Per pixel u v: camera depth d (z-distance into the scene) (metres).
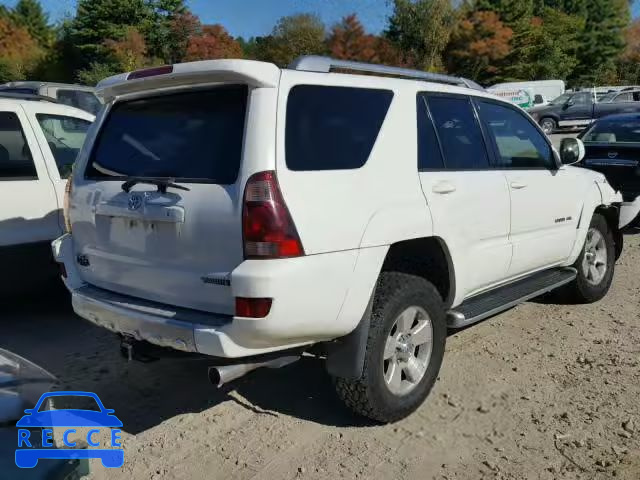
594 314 5.59
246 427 3.70
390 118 3.62
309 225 3.04
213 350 2.99
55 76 48.31
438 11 40.31
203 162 3.18
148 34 45.38
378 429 3.65
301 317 3.04
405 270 3.71
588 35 52.66
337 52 40.44
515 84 30.28
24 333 5.21
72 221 3.86
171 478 3.19
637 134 8.70
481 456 3.37
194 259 3.14
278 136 3.04
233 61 3.09
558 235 5.12
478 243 4.17
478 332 5.16
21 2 55.41
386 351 3.54
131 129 3.64
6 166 5.09
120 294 3.60
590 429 3.60
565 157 5.19
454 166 4.06
